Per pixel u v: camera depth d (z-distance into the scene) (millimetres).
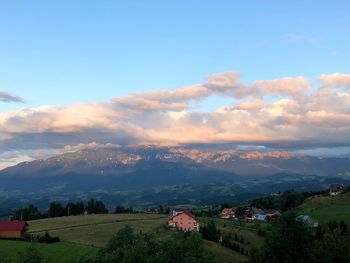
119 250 90562
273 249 90875
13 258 130250
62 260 132750
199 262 81750
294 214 94000
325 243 90812
